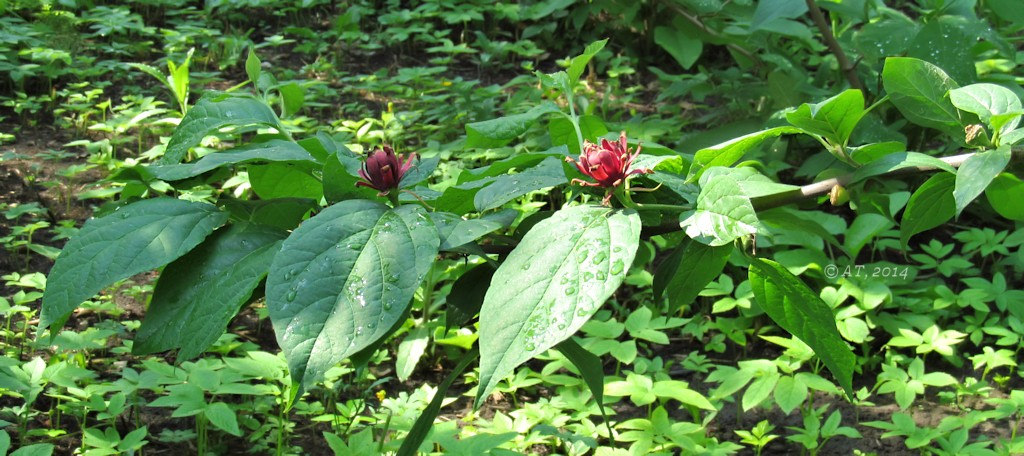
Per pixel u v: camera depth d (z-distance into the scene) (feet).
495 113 19.27
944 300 12.54
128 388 9.59
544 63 23.06
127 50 22.06
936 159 4.91
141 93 19.53
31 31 21.25
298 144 5.91
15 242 13.28
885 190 14.85
